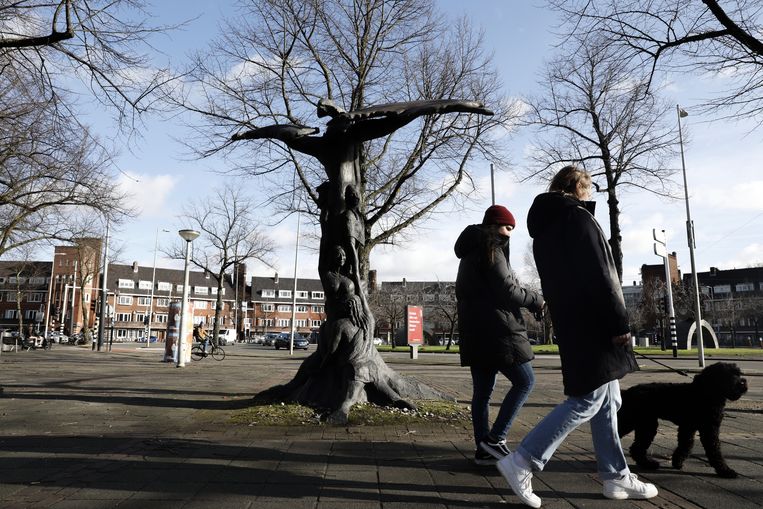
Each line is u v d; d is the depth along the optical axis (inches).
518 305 166.4
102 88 326.0
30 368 621.0
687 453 157.2
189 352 832.9
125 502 125.3
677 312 2650.1
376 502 126.3
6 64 337.4
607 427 132.8
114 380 462.9
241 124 500.1
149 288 3993.6
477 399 168.6
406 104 267.9
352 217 278.1
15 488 136.5
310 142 285.1
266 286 4557.1
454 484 141.9
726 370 148.4
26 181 659.4
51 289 3371.1
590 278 129.8
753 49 304.3
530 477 125.0
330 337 269.6
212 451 181.2
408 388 283.0
